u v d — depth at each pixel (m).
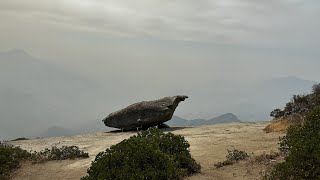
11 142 26.66
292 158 11.22
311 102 21.39
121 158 12.49
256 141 18.92
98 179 12.02
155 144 13.70
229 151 15.59
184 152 14.40
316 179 10.42
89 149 21.56
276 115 24.91
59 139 26.59
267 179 11.84
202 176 13.37
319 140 11.38
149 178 12.09
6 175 16.36
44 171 17.02
